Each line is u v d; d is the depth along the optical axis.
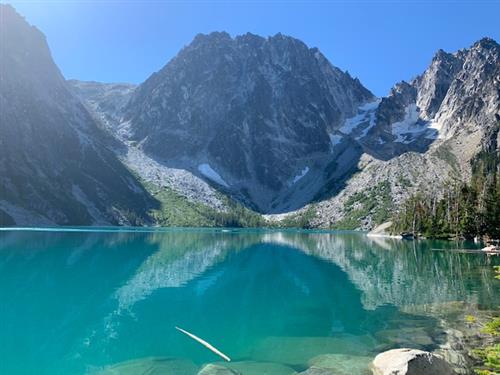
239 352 21.39
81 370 18.42
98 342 22.27
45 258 55.88
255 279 45.22
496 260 62.72
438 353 20.42
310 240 124.75
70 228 151.00
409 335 23.66
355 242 113.69
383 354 19.11
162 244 89.25
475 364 18.80
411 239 125.50
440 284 41.41
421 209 131.12
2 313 27.52
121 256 62.19
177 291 36.81
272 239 128.25
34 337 22.77
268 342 23.06
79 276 42.84
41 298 32.22
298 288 39.97
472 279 44.56
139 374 18.05
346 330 25.28
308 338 23.70
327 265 58.59
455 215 112.38
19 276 41.50
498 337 22.38
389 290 38.53
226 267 54.53
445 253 74.88
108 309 29.41
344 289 39.38
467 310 29.38
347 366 19.17
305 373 18.39
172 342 22.70
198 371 18.62
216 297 35.03
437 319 27.00
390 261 63.31
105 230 146.75
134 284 39.47
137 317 27.55
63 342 22.11
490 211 94.38
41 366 18.77
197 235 137.38
